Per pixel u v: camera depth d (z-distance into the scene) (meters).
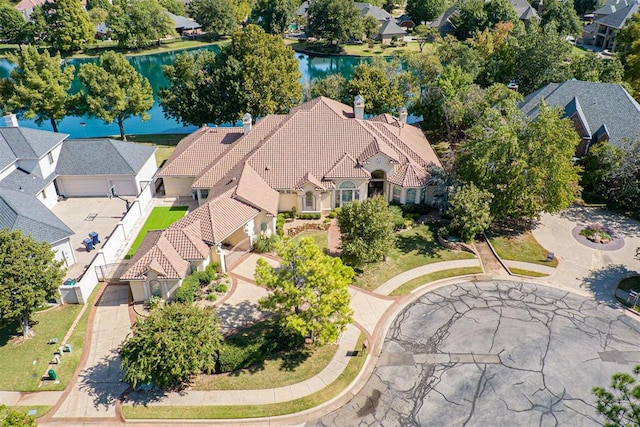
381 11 145.12
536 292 38.44
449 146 64.62
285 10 142.62
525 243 44.81
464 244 44.09
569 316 35.66
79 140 54.16
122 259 42.38
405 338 33.81
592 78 68.25
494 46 92.31
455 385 29.92
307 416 28.28
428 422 27.66
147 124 83.62
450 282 39.84
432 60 73.06
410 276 40.47
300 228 47.41
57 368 31.50
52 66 67.12
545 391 29.39
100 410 28.61
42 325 35.09
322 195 49.12
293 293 30.70
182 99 70.31
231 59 68.06
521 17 136.12
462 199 42.69
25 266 32.06
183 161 53.22
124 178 53.03
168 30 138.12
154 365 27.72
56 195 52.81
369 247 38.78
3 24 126.62
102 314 36.16
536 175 42.50
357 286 39.19
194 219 40.97
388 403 28.95
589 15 156.00
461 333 34.06
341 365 31.66
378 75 69.25
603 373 30.59
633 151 47.81
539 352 32.25
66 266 41.34
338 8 126.44
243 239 43.66
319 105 53.28
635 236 45.66
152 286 36.97
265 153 49.91
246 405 28.83
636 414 19.20
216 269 40.19
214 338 29.80
